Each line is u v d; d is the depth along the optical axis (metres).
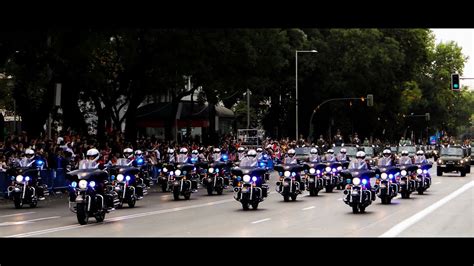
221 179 33.22
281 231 18.50
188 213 23.89
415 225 20.03
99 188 20.75
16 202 26.19
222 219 21.77
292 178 29.00
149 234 17.75
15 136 34.47
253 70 48.91
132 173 26.42
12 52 33.97
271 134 82.44
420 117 123.06
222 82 48.25
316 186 32.00
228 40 44.22
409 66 89.94
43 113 38.81
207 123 64.69
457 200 29.55
